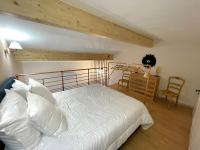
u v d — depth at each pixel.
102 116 1.62
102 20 1.84
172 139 2.02
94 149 1.20
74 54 4.01
